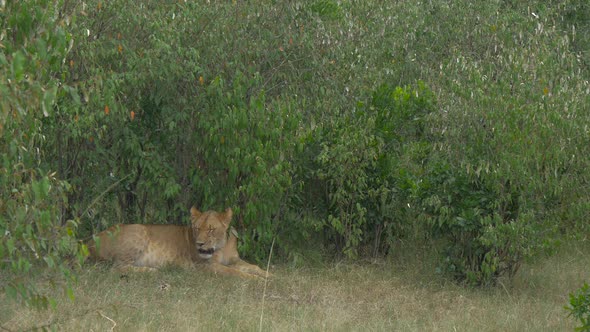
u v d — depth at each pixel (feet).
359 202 47.14
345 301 39.50
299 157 46.11
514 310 37.88
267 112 41.81
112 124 43.14
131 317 33.27
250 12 43.62
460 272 43.39
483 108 40.81
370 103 47.88
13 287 23.97
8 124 23.90
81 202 45.01
